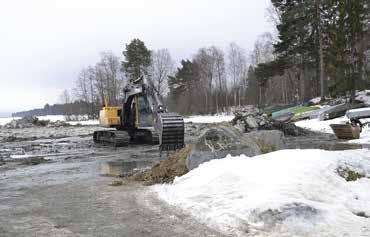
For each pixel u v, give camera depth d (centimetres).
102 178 1371
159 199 970
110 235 729
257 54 8600
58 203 1005
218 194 866
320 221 691
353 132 2339
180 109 9488
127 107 2742
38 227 799
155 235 714
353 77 3712
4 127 6525
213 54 9706
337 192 833
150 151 2272
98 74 10181
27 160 2033
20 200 1061
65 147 2838
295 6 4853
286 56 5128
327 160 951
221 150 1149
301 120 3778
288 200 734
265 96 8344
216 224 742
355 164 979
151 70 9712
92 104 10425
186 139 2745
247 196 817
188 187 961
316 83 5675
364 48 3822
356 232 656
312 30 4781
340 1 3722
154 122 2103
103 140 2939
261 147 1247
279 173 883
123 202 973
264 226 701
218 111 8719
